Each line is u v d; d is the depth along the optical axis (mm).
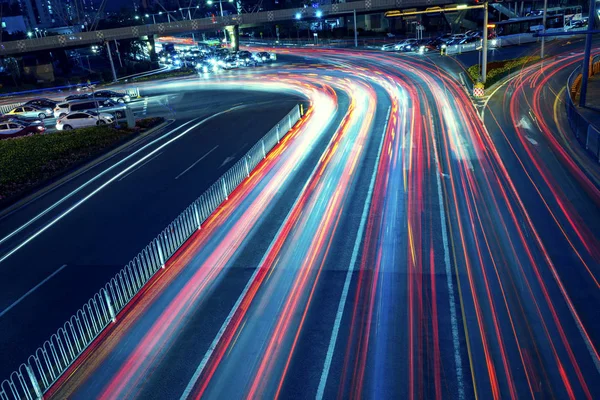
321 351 10844
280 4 149000
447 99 38469
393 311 12109
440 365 10164
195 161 26812
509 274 13492
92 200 22188
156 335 11891
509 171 21719
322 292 13211
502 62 51812
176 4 185500
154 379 10406
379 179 21828
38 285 14945
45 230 19250
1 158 29984
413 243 15633
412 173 22312
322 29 122875
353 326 11641
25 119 43562
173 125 37469
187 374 10484
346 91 46000
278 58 81250
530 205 18000
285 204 19844
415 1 91438
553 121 29625
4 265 16531
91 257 16500
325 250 15617
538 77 44031
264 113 38688
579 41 64375
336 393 9602
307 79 55562
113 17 155125
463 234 16062
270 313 12438
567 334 10898
